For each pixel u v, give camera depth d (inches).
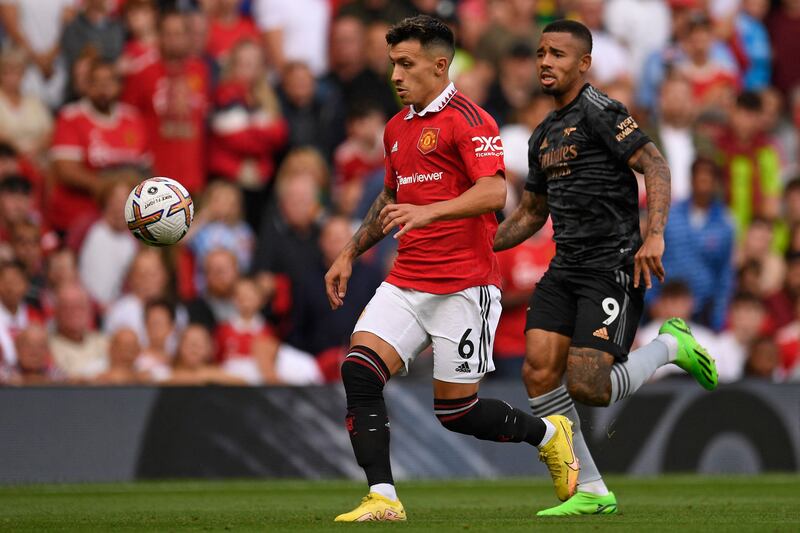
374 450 684.7
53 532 641.6
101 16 1635.1
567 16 1892.2
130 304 1475.1
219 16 1723.7
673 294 1628.9
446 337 707.4
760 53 2020.2
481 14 1860.2
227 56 1686.8
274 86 1755.7
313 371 1525.6
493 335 727.1
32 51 1578.5
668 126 1809.8
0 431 1205.1
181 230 774.5
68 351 1414.9
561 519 720.3
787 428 1402.6
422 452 1321.4
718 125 1857.8
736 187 1839.3
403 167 721.6
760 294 1737.2
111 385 1243.8
